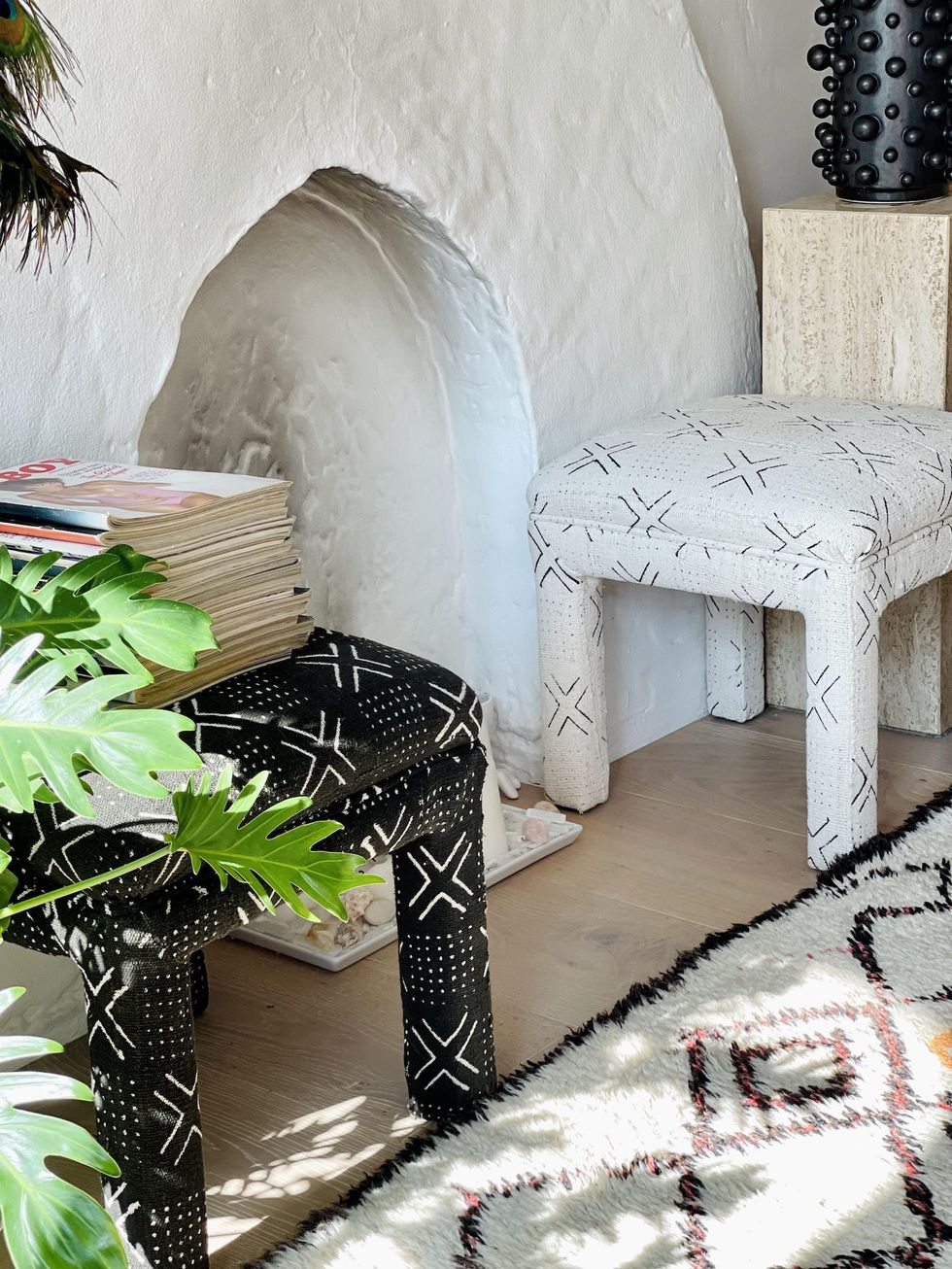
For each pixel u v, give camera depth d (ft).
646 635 7.25
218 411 5.90
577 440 6.67
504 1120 4.33
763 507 5.57
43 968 4.94
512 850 6.21
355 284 6.23
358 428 6.47
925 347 6.77
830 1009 4.83
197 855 2.72
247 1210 4.16
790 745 7.29
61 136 4.54
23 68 2.91
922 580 5.87
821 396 6.87
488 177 6.05
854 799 5.75
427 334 6.54
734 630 7.46
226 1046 4.98
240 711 3.72
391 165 5.64
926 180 6.99
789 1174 4.06
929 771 6.87
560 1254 3.81
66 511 3.68
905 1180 4.00
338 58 5.38
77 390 4.73
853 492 5.53
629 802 6.73
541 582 6.35
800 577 5.55
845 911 5.40
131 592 2.82
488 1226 3.92
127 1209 3.57
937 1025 4.70
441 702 4.00
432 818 4.04
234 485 3.97
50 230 3.36
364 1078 4.77
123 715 2.40
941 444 5.97
